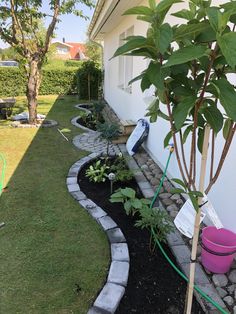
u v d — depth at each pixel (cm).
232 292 199
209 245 207
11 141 593
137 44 105
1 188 366
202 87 113
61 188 369
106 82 1148
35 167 443
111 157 489
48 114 911
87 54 2844
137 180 391
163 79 104
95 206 319
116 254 238
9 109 863
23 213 307
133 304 192
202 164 135
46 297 197
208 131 128
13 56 862
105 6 580
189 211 158
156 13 100
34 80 738
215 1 233
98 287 205
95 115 826
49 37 736
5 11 738
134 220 296
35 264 230
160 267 227
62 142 588
